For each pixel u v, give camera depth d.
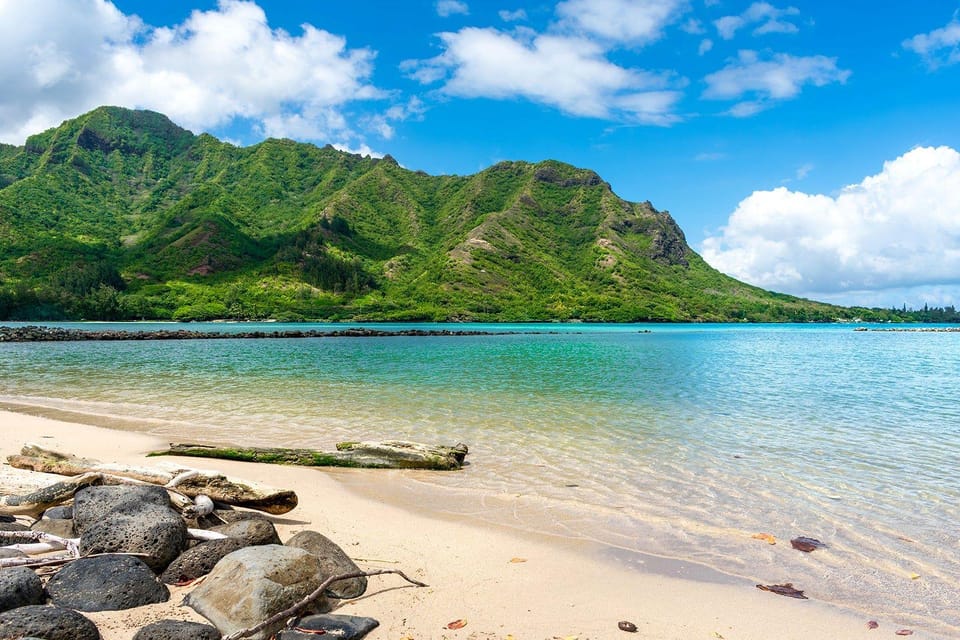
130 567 5.86
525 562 7.18
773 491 10.16
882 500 9.66
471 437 14.80
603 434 15.13
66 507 7.66
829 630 5.61
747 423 16.67
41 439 14.12
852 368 36.12
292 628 5.15
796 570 6.99
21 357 42.59
